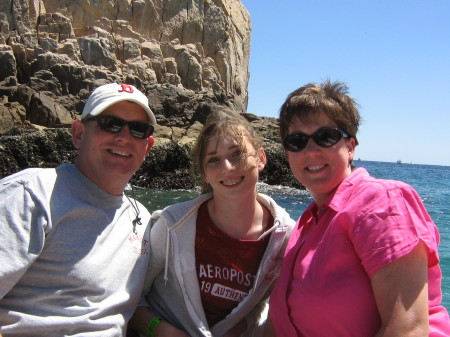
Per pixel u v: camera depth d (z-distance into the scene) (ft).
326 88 9.11
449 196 93.04
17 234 8.80
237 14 125.70
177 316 10.53
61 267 9.15
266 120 86.22
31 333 8.86
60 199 9.46
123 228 10.32
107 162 10.19
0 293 8.68
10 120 68.64
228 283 10.37
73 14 97.66
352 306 7.80
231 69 114.93
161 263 10.87
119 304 9.68
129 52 97.25
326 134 8.85
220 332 10.39
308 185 9.25
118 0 102.01
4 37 86.33
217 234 10.40
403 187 7.80
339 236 8.05
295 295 8.57
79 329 9.04
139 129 10.53
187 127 83.05
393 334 7.21
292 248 9.48
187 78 102.94
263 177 75.10
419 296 7.23
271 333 10.28
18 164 62.69
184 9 108.68
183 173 69.46
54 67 81.66
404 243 7.26
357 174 8.74
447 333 7.68
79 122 10.80
